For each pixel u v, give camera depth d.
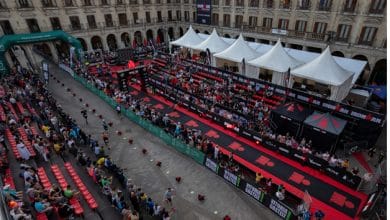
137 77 30.22
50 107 23.50
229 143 19.25
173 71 32.16
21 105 22.67
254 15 36.66
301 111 19.22
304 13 31.22
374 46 26.78
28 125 18.61
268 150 18.44
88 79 29.67
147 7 44.91
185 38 35.88
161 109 24.64
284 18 33.47
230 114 21.50
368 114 17.52
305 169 16.55
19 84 27.56
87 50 41.78
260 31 36.34
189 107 23.94
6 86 26.42
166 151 18.62
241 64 28.75
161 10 46.84
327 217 13.05
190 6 45.78
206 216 13.31
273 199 13.34
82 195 13.53
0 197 9.90
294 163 17.11
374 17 25.89
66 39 36.12
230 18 39.97
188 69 32.00
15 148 16.23
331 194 14.55
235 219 13.17
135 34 46.03
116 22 42.53
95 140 18.00
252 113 21.42
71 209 11.62
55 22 37.16
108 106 25.34
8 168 14.00
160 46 44.19
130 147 19.05
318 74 21.81
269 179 14.63
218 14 41.56
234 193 14.86
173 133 20.05
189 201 14.27
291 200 14.34
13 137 17.42
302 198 13.88
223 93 24.50
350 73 22.39
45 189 12.84
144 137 20.33
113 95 26.02
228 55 29.08
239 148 18.66
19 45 34.25
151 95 27.64
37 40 34.34
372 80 29.47
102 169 15.81
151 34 49.12
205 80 28.50
